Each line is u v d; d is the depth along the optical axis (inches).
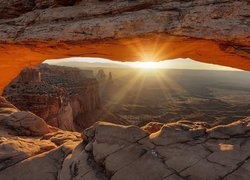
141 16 389.4
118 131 317.7
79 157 315.0
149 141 299.0
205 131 301.4
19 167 321.7
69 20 452.1
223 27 343.9
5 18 520.7
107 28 406.6
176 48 422.3
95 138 322.3
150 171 261.9
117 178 265.4
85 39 424.2
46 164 327.0
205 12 354.9
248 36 331.0
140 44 422.9
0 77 688.4
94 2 444.8
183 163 260.5
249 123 296.8
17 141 376.8
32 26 478.0
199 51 423.5
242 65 445.1
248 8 338.3
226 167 245.1
